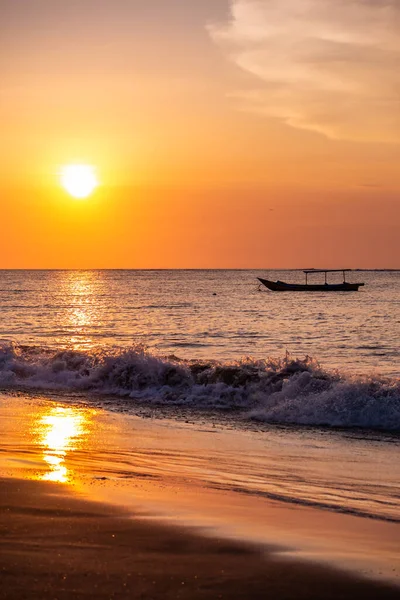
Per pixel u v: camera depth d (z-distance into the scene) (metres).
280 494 10.89
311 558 7.61
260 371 23.25
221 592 6.60
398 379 20.44
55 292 165.75
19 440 15.45
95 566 7.02
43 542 7.62
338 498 10.80
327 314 86.75
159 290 178.00
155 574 6.92
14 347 31.12
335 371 22.98
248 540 8.13
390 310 95.44
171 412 20.31
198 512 9.32
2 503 9.09
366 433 17.19
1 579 6.61
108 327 67.69
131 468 12.55
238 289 183.88
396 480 12.23
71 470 11.91
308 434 16.98
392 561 7.62
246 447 15.20
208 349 47.16
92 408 20.83
